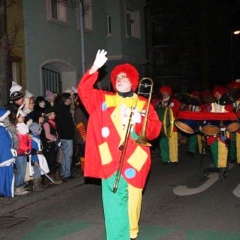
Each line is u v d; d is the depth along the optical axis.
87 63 17.73
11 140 7.39
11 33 13.30
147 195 7.92
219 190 8.15
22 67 13.97
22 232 5.99
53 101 10.32
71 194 8.21
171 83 37.16
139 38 21.50
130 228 4.70
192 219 6.34
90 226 6.17
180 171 10.17
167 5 27.22
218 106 8.52
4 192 7.44
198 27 25.78
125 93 4.75
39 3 14.73
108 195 4.58
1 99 9.27
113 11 19.36
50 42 15.34
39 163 8.19
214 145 8.73
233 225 6.01
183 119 8.46
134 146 4.62
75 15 16.83
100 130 4.63
